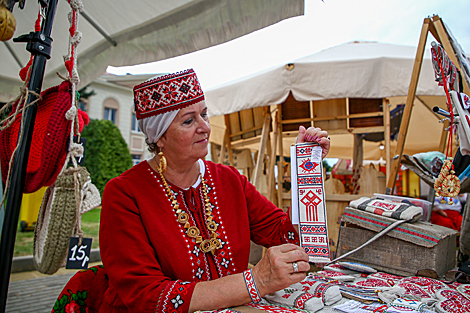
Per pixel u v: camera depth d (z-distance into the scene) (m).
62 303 1.11
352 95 3.05
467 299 0.94
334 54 3.50
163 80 1.08
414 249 1.28
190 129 1.09
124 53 2.61
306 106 3.67
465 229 1.51
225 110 3.63
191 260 1.03
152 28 2.37
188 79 1.09
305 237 0.99
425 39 1.78
